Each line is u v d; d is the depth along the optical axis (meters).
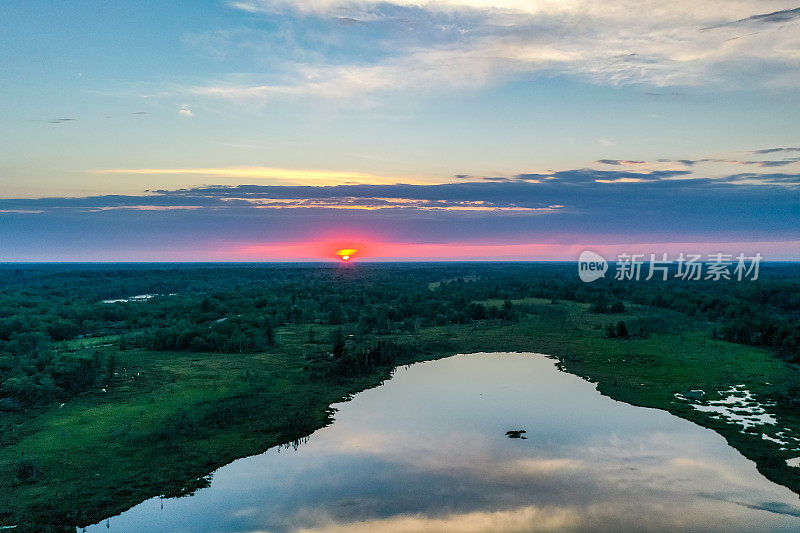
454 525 42.56
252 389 79.81
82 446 56.44
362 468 53.06
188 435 60.84
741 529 41.56
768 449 56.12
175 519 42.94
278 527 42.00
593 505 45.56
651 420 66.94
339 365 94.44
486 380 89.25
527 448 58.19
